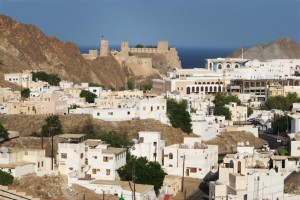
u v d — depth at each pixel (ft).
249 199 553.23
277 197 552.82
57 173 611.88
